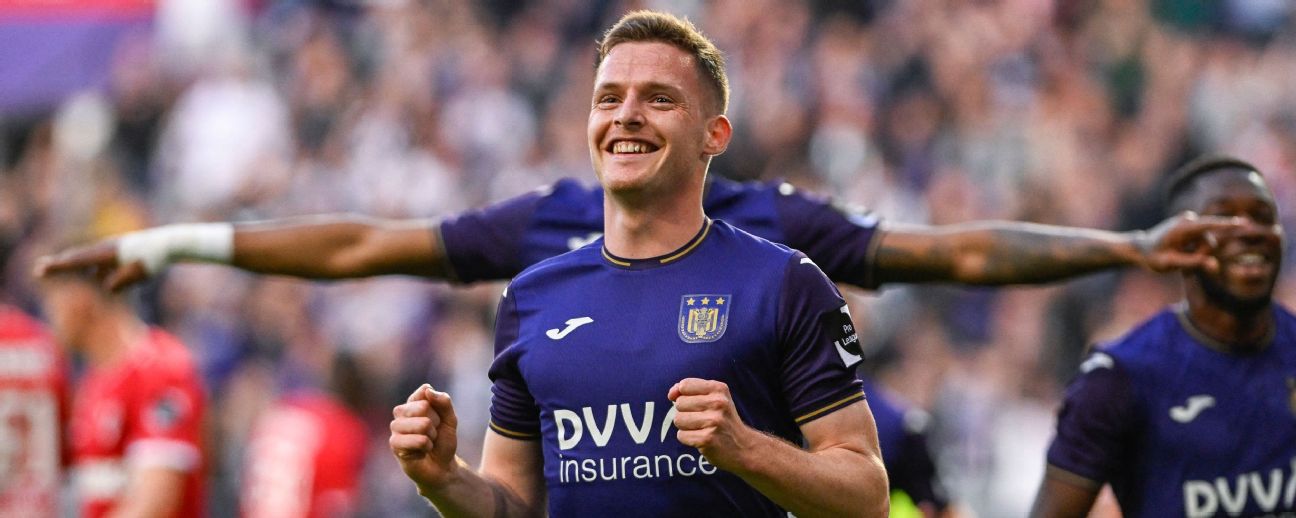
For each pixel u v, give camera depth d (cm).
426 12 4344
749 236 1038
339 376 2320
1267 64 3944
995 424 2894
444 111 4066
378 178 3950
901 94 3825
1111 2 3991
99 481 1817
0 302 3181
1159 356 1355
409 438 988
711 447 918
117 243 1451
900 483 1588
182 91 4238
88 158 4053
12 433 1884
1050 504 1359
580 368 1013
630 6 4241
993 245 1354
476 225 1429
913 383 2919
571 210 1420
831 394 997
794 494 944
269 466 2173
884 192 3572
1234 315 1341
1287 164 3659
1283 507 1332
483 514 1039
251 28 4384
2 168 4003
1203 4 4138
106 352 1838
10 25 2952
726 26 4028
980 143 3653
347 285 3469
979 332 3098
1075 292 3100
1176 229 1299
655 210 1027
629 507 1005
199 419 1847
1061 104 3766
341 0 4409
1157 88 3841
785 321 998
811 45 3922
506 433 1075
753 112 3762
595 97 1038
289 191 3991
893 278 1382
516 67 4156
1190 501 1338
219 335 3456
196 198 4059
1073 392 1368
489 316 3303
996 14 3978
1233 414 1337
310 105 4188
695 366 994
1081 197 3488
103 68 2964
